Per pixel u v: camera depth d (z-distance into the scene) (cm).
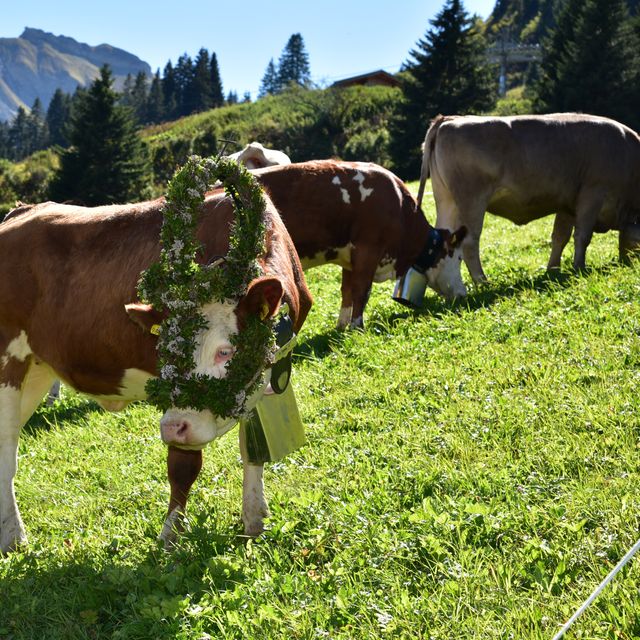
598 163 1204
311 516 540
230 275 468
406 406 741
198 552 507
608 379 702
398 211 1066
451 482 567
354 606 434
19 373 601
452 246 1161
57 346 575
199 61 19750
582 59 6034
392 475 590
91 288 559
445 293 1177
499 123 1191
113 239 571
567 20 6650
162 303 471
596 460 568
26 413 640
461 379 773
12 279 587
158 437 800
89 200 6116
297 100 9156
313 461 655
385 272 1105
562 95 6138
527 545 464
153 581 479
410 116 6288
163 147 8319
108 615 464
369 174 1044
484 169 1188
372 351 934
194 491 634
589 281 1015
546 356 791
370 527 509
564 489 535
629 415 625
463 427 666
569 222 1276
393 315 1134
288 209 988
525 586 439
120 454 771
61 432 884
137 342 536
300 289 586
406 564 471
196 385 450
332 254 1040
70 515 629
